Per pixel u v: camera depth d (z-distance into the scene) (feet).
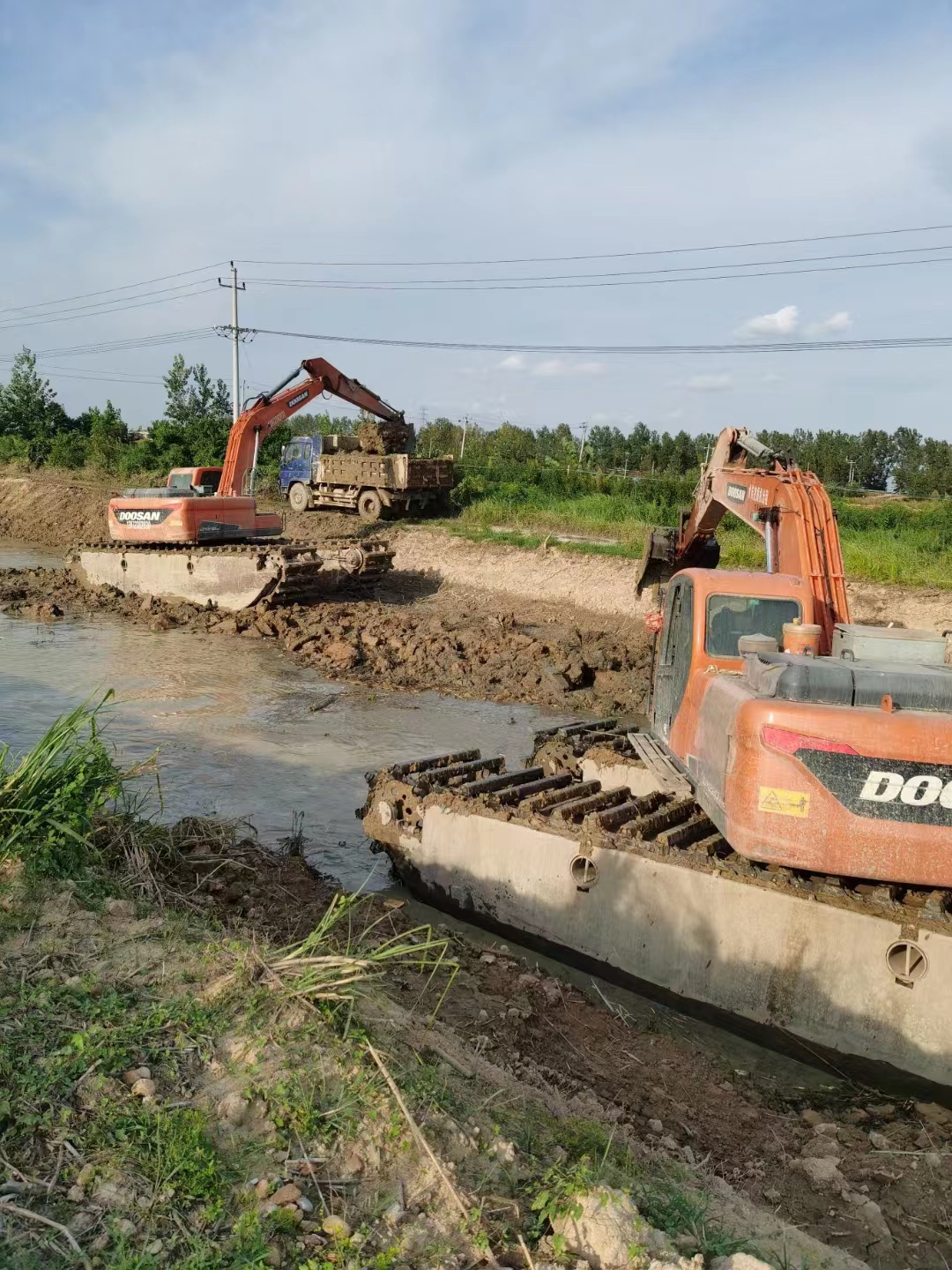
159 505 69.36
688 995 20.45
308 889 24.98
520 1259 10.35
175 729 40.75
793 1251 12.68
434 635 57.72
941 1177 15.56
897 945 17.94
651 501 102.01
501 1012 19.24
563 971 22.41
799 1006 19.01
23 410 177.78
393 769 27.58
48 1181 10.36
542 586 71.00
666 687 26.84
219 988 14.46
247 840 27.02
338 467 99.09
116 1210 10.06
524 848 23.32
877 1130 16.92
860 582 61.72
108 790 21.67
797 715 17.26
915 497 136.05
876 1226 14.21
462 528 88.79
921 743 16.69
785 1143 16.38
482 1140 12.44
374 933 22.79
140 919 17.34
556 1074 17.22
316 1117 11.89
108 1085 11.93
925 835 16.88
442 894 25.05
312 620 62.75
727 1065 18.95
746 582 23.38
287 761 37.06
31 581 78.95
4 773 20.35
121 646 57.98
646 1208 12.10
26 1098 11.55
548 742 31.91
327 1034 13.79
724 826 18.78
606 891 21.76
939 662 20.10
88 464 152.56
